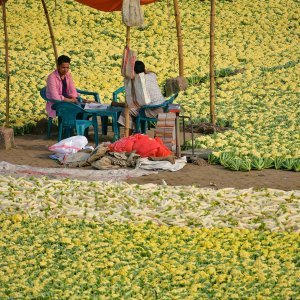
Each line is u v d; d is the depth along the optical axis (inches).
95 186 948.0
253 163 1065.5
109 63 1647.4
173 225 837.2
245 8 2012.8
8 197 906.7
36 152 1153.4
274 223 832.9
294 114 1343.5
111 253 750.5
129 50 1120.8
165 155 1059.3
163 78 1568.7
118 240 781.9
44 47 1733.5
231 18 1947.6
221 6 2016.5
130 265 720.3
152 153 1054.4
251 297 646.5
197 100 1446.9
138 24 1098.7
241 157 1102.4
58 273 695.7
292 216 845.2
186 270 709.3
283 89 1507.1
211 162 1092.5
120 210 872.9
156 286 673.6
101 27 1859.0
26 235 797.2
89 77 1557.6
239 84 1535.4
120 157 1050.1
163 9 1957.4
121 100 1445.6
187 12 1962.4
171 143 1089.4
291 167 1062.4
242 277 690.8
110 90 1510.8
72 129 1230.3
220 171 1053.2
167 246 767.1
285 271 703.7
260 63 1674.5
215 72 1595.7
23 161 1096.2
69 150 1101.1
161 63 1643.7
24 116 1336.1
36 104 1407.5
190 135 1248.8
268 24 1931.6
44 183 959.0
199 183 991.0
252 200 904.9
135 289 663.8
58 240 781.3
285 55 1738.4
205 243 769.6
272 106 1401.3
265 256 741.3
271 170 1064.2
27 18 1889.8
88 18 1892.2
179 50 1305.4
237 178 1017.5
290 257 735.7
